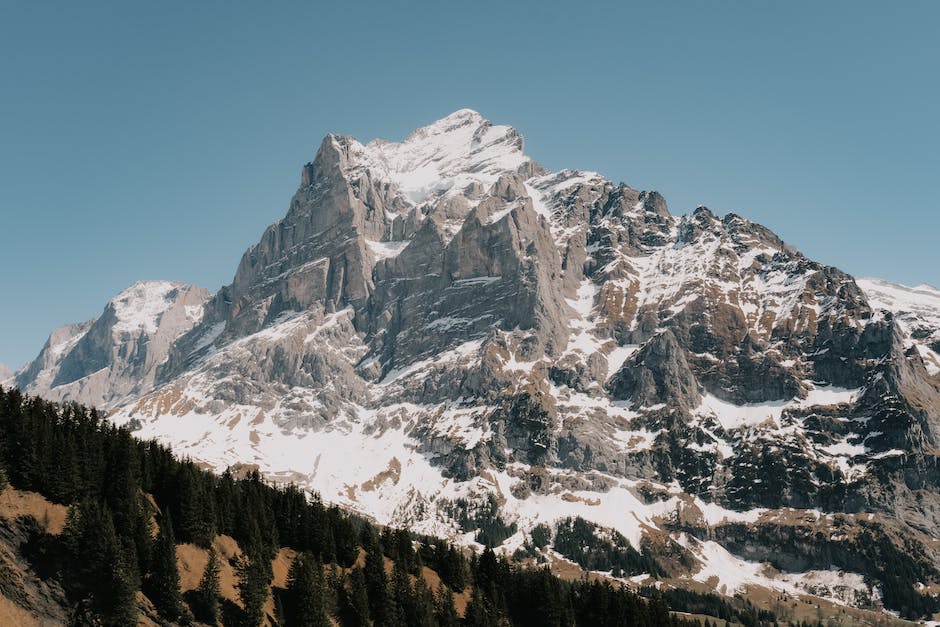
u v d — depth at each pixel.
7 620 172.88
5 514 187.00
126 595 183.62
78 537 189.00
